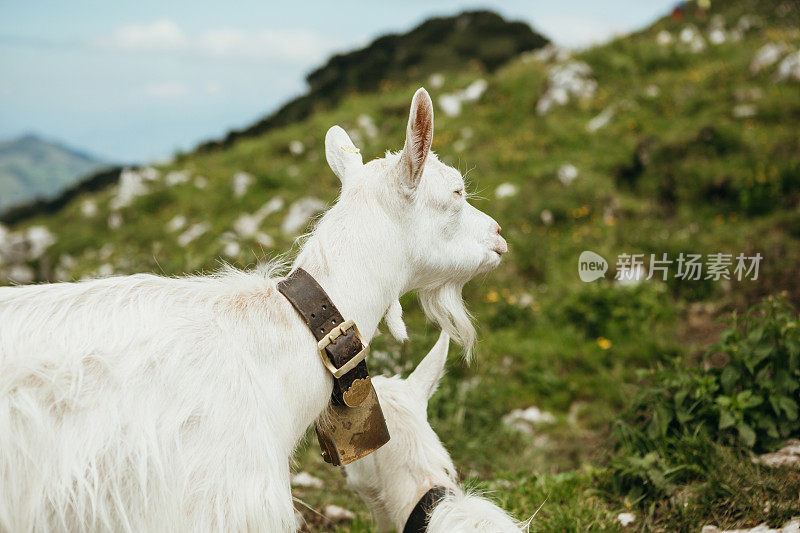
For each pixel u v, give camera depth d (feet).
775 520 8.39
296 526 5.98
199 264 16.39
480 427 14.64
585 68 47.88
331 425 6.34
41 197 97.55
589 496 10.49
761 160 30.53
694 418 10.64
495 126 45.57
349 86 99.19
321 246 6.31
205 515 5.12
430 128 5.97
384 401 7.82
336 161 7.18
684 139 33.55
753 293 21.03
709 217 28.68
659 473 9.76
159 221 44.42
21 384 4.97
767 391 10.39
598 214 30.48
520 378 19.07
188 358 5.41
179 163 57.88
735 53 47.39
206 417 5.30
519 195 32.27
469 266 6.91
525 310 22.80
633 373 17.92
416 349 14.11
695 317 21.40
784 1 63.00
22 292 5.52
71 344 5.26
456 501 6.66
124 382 5.16
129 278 5.91
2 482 4.77
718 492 9.20
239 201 43.96
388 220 6.36
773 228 25.70
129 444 5.02
